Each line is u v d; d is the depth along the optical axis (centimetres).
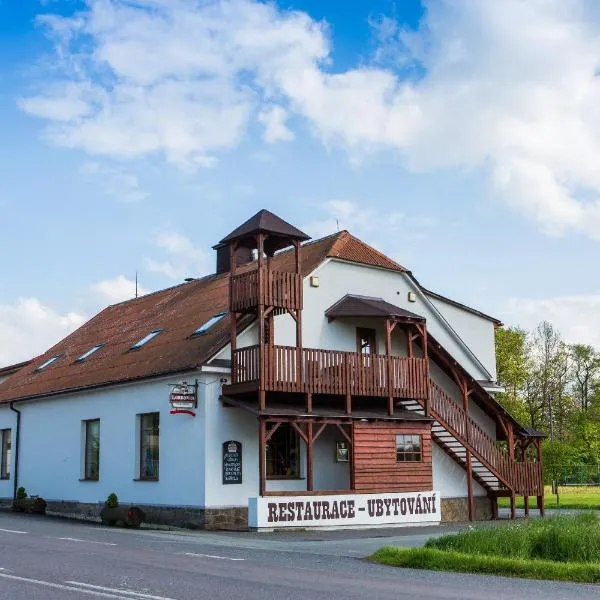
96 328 3453
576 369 6619
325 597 962
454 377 2809
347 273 2670
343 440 2566
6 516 2650
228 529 2164
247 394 2259
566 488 5150
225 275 3027
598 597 994
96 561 1317
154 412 2456
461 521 2662
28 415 3102
